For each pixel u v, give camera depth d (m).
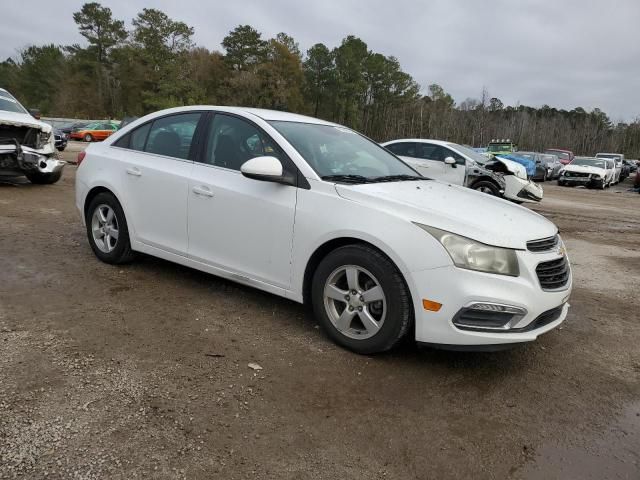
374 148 4.73
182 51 68.88
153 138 4.76
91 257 5.30
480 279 3.07
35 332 3.46
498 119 86.44
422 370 3.34
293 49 77.62
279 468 2.32
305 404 2.85
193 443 2.45
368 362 3.39
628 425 2.89
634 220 12.48
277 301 4.38
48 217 7.12
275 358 3.36
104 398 2.75
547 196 18.28
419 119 89.81
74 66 72.75
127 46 69.62
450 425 2.76
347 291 3.50
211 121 4.38
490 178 10.94
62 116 71.75
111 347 3.34
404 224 3.23
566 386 3.31
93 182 4.99
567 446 2.65
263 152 3.98
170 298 4.29
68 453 2.31
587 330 4.36
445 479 2.34
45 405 2.65
